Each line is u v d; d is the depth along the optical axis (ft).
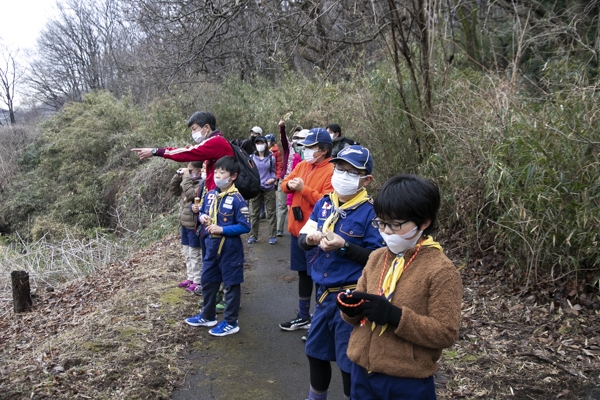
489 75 21.81
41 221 50.47
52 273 27.96
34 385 11.22
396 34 24.39
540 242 14.80
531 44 25.55
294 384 11.96
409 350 6.47
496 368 11.89
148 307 16.49
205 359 13.21
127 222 41.27
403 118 23.34
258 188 16.14
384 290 6.76
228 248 14.33
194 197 17.90
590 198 13.69
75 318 16.87
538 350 12.50
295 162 22.91
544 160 14.64
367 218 9.11
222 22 28.45
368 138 25.03
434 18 21.24
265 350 13.75
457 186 18.67
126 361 12.57
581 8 27.37
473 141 17.87
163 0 31.60
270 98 49.06
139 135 52.65
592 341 12.51
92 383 11.46
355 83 27.35
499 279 16.85
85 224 49.90
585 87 15.44
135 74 57.16
